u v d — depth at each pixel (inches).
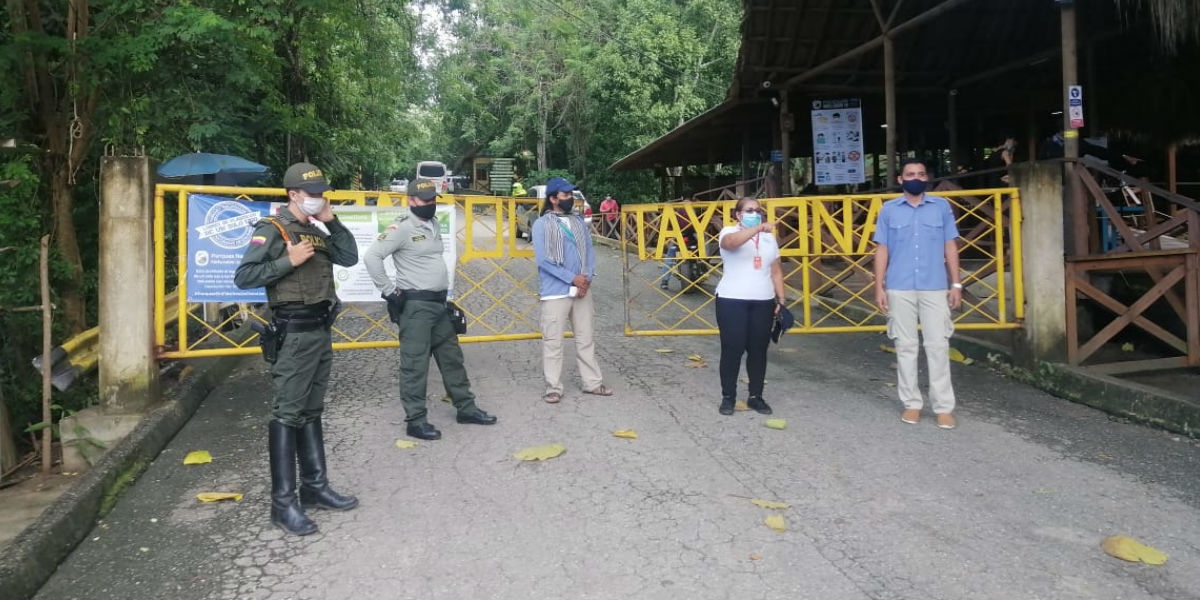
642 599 137.9
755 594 139.5
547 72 1341.0
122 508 183.5
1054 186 281.6
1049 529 165.8
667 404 259.6
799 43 533.0
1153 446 217.9
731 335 244.7
